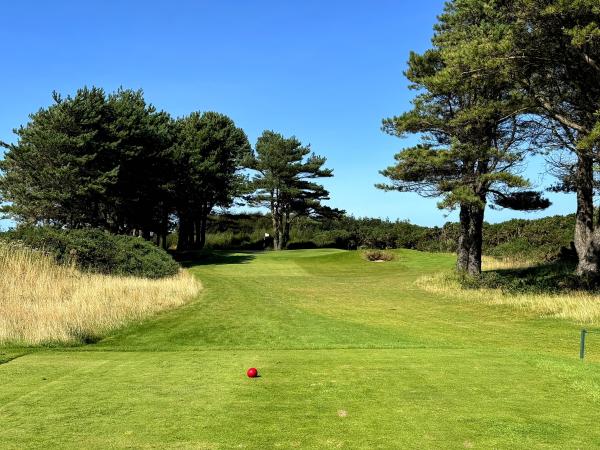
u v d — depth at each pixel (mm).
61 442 4359
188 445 4301
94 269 20984
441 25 25297
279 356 8367
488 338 11961
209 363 7695
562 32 16750
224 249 55000
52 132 30547
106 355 8570
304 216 55312
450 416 5113
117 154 32188
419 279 27703
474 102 23266
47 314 11633
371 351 9047
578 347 10711
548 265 26516
